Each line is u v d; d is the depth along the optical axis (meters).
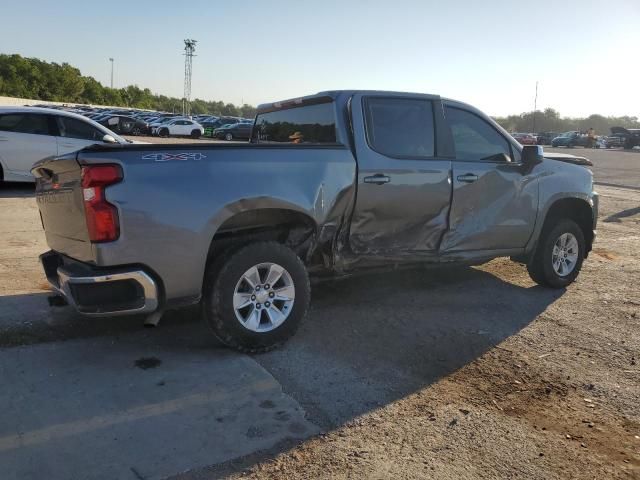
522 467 3.02
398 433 3.31
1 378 3.81
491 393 3.84
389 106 5.03
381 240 4.99
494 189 5.56
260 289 4.29
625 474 2.98
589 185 6.43
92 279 3.66
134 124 38.84
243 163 4.14
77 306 3.73
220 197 4.00
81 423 3.28
